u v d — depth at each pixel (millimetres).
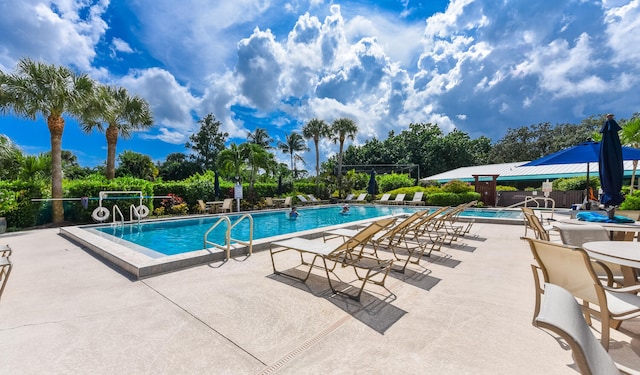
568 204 17047
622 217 4973
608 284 2701
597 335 2527
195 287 3695
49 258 5168
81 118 11195
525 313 2965
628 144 13039
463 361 2168
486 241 6816
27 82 9414
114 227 9570
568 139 36375
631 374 1987
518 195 18406
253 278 4047
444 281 3988
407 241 6824
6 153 11234
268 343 2426
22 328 2646
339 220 13328
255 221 12836
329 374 2035
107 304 3180
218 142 44438
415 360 2188
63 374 2027
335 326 2709
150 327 2678
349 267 4633
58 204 10109
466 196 16984
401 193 20281
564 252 2199
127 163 31188
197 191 15188
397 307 3131
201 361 2178
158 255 5160
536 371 2039
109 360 2184
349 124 28562
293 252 5559
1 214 8328
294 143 39062
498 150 43125
